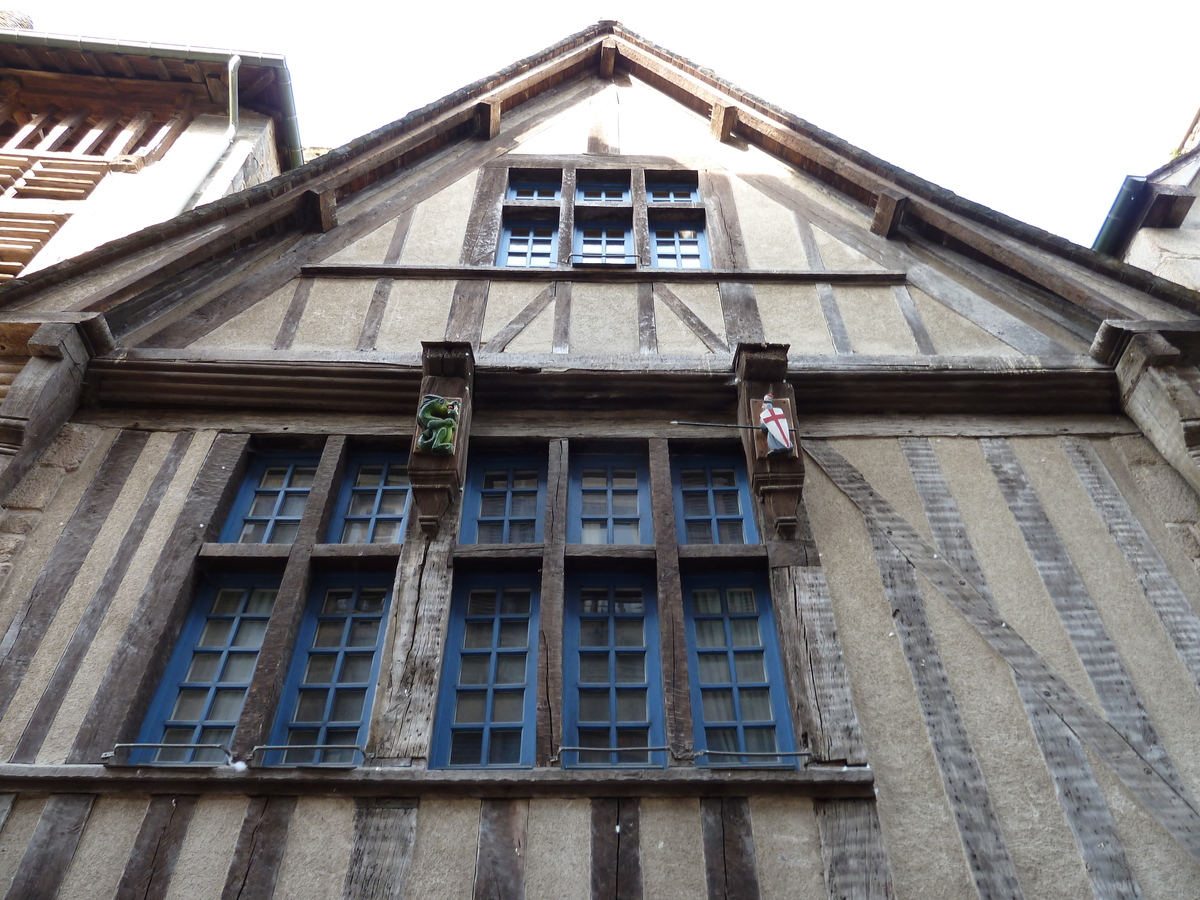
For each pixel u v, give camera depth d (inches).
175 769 147.2
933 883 138.6
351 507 197.6
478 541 191.3
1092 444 206.7
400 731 153.8
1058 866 140.9
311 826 142.9
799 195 291.0
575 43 360.5
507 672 169.2
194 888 136.5
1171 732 156.3
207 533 184.9
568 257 259.1
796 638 167.3
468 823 143.3
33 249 277.1
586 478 204.2
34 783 145.7
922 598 174.9
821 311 242.2
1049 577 179.0
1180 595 175.8
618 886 136.9
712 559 180.7
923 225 268.7
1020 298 244.5
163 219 292.8
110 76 353.4
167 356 213.3
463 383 204.8
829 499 192.2
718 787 146.3
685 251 275.6
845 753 151.6
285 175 264.7
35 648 163.6
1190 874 140.5
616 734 161.5
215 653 172.2
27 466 190.7
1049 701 160.2
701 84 331.3
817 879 137.9
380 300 242.1
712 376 211.5
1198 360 212.8
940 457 203.0
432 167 304.5
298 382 211.3
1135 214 298.8
